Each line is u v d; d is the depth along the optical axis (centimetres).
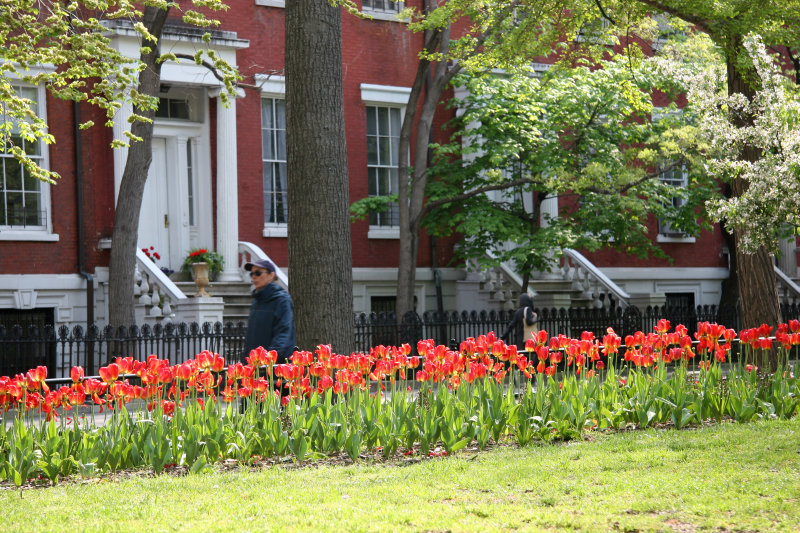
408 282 2261
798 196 1267
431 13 1978
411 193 2316
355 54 2416
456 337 2205
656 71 2167
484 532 623
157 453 877
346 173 1426
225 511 703
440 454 929
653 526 634
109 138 2103
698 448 909
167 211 2233
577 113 2314
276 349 1041
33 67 1953
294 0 1412
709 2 1504
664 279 2923
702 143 2123
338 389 985
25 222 2000
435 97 2289
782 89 1366
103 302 2075
